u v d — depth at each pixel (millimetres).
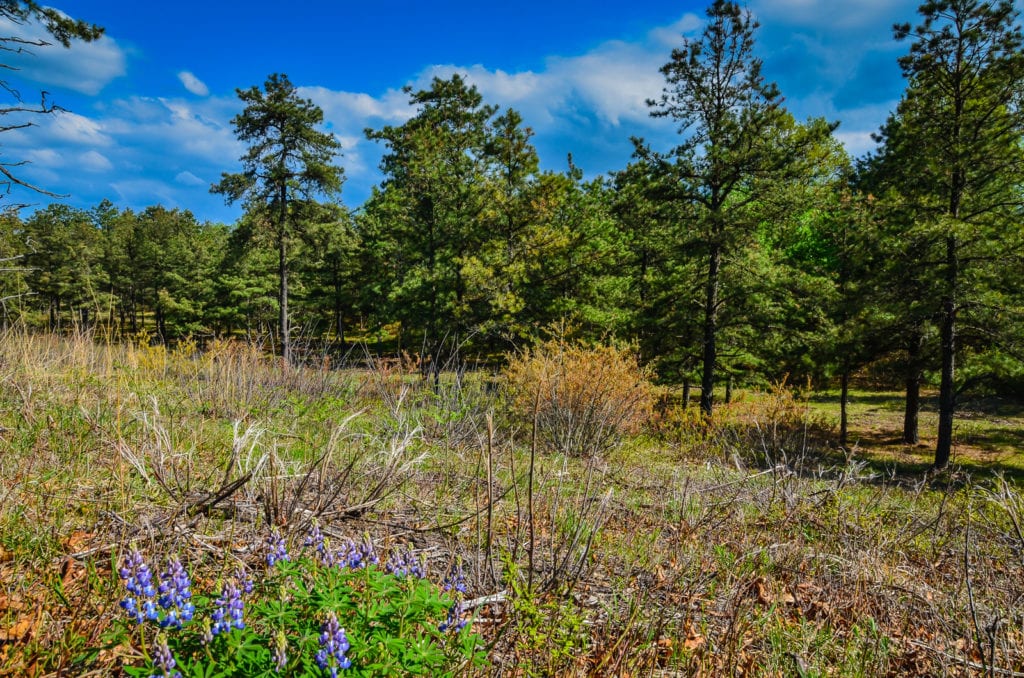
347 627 2023
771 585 3920
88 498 3600
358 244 32906
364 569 2283
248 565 2971
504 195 21406
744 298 18922
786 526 5152
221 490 3584
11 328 7320
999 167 15320
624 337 20578
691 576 3793
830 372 20109
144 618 1787
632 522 4855
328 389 8078
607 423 9703
